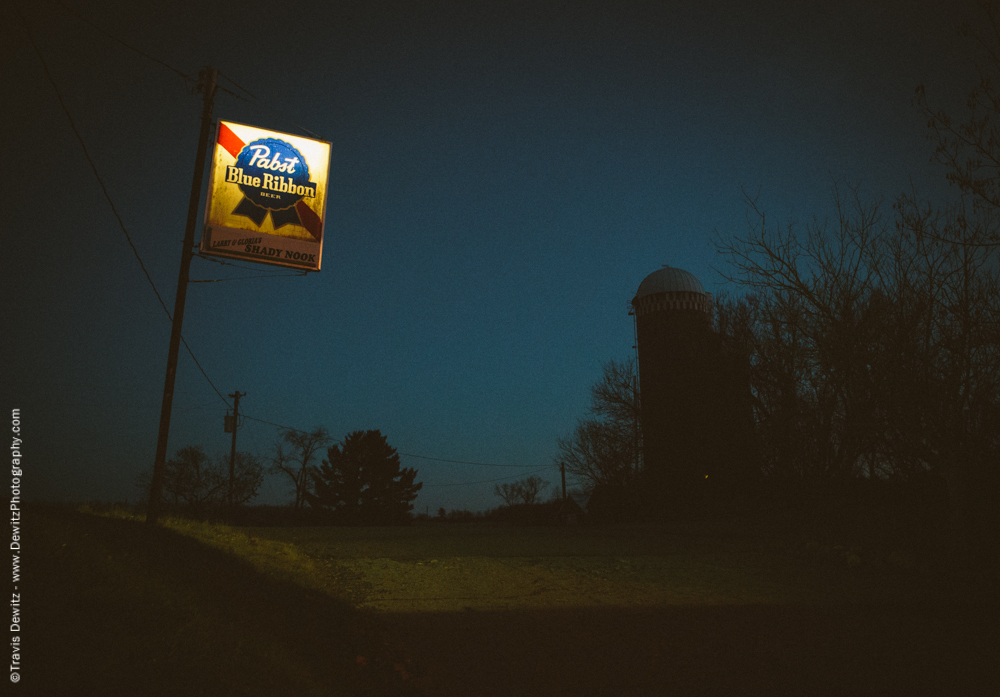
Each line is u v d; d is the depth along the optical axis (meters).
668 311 44.03
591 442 49.84
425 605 11.10
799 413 28.12
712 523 30.81
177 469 47.78
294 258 15.15
